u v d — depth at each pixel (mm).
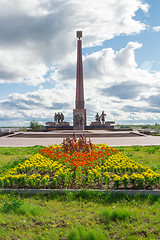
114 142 23266
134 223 4918
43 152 12047
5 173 9055
